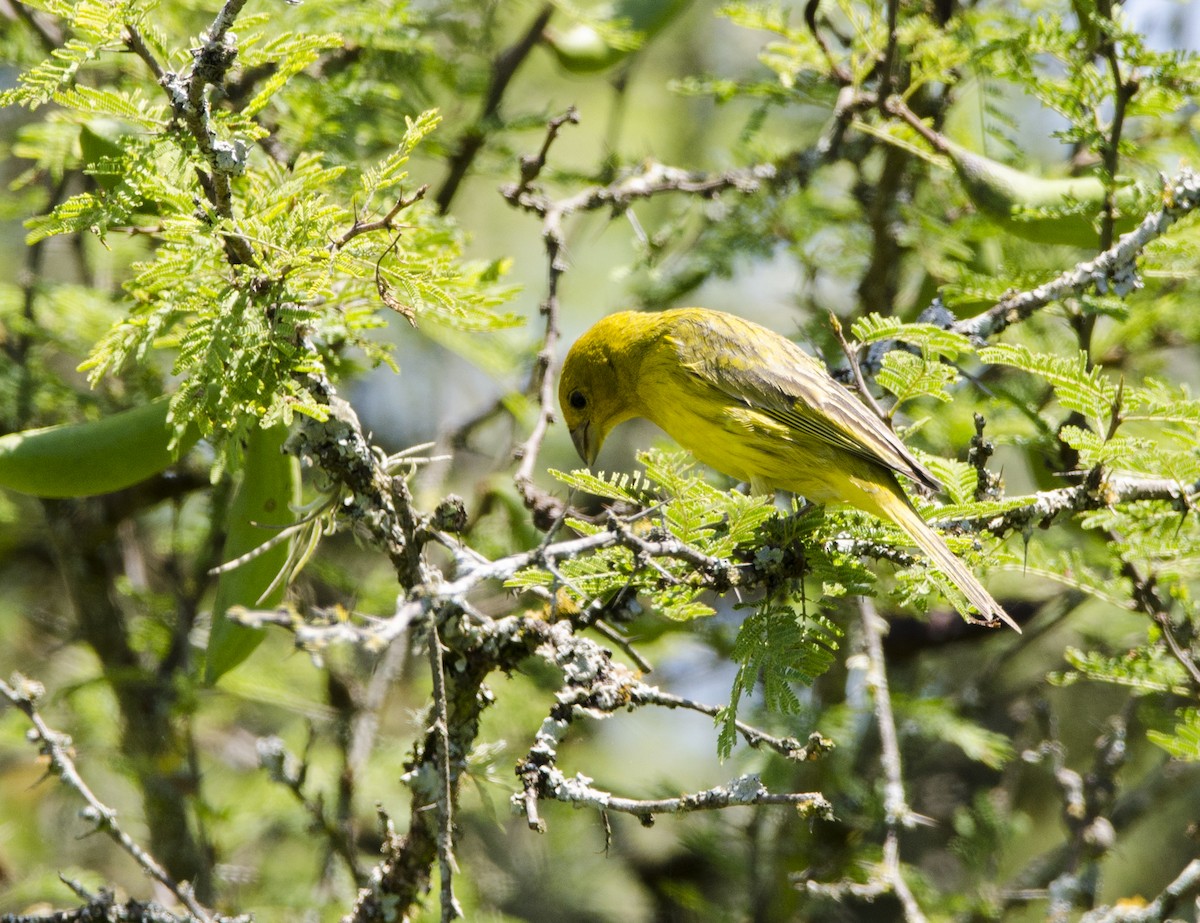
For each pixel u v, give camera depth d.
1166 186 9.28
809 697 13.48
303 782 10.45
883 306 12.66
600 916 14.23
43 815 14.13
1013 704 14.08
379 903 6.88
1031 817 15.15
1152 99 9.84
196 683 12.09
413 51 11.73
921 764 14.57
